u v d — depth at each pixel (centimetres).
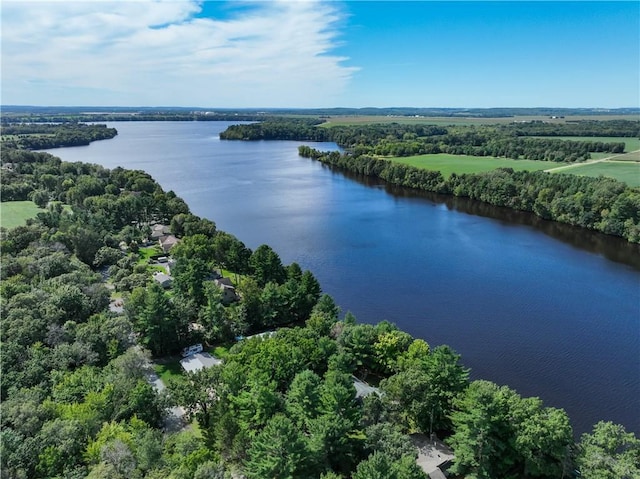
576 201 19350
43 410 5853
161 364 8869
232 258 13300
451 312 11431
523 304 11862
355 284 13150
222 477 4853
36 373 6781
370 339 8512
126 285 11650
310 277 11131
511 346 9862
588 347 9819
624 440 5731
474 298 12212
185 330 9444
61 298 8888
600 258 15375
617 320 10981
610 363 9238
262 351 7631
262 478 5100
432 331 10519
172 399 6838
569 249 16312
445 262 14900
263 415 6262
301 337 8362
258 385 6519
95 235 14125
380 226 19162
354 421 6116
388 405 6831
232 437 5981
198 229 16000
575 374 8894
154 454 5241
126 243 16150
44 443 5300
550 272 14062
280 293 10556
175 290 11181
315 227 18888
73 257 12612
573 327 10650
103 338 8125
